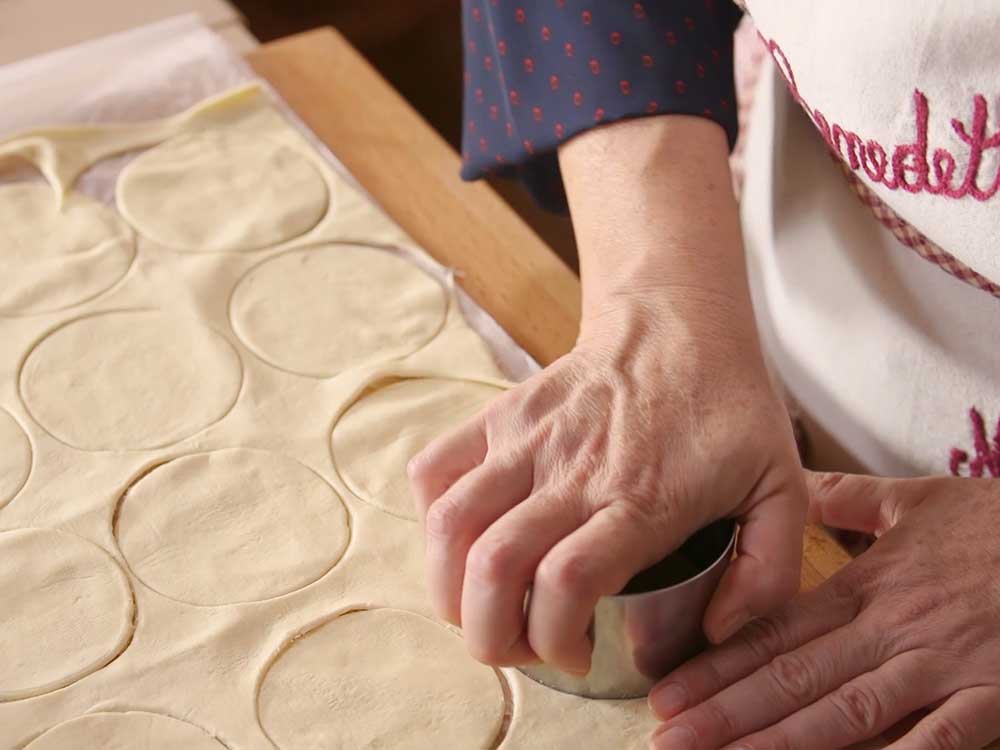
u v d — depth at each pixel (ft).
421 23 5.34
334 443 2.30
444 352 2.48
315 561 2.09
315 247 2.70
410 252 2.71
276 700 1.89
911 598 1.80
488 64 2.56
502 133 2.54
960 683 1.74
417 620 2.02
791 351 2.62
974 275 2.24
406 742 1.84
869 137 2.08
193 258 2.66
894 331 2.39
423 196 2.89
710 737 1.71
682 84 2.24
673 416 1.82
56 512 2.14
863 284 2.45
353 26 5.26
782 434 1.83
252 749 1.82
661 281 2.02
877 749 1.78
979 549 1.84
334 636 1.99
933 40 1.88
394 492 2.22
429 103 5.17
